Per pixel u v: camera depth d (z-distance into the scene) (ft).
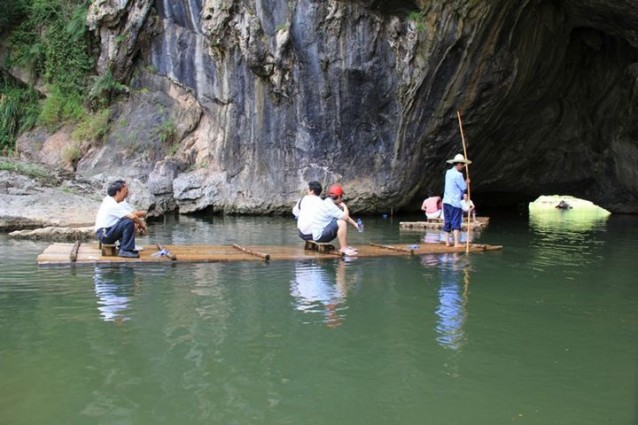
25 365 11.35
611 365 11.80
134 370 11.16
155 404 9.74
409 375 11.12
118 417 9.27
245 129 49.29
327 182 47.52
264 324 14.19
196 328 13.79
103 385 10.47
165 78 52.95
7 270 20.74
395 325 14.30
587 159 54.29
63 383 10.53
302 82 46.55
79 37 54.54
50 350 12.19
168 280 19.27
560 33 44.29
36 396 10.01
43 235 30.50
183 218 45.37
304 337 13.23
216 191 48.67
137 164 50.34
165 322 14.25
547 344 13.03
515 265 23.15
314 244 25.95
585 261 24.44
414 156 46.09
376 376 11.03
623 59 48.16
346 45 44.73
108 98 54.08
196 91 51.24
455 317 15.14
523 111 47.91
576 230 39.24
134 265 22.00
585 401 10.12
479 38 40.50
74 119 54.85
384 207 48.44
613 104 50.83
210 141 50.90
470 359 12.04
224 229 36.76
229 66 48.78
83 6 54.90
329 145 47.42
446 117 44.29
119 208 22.67
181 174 49.52
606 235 35.81
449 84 42.73
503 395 10.30
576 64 49.85
